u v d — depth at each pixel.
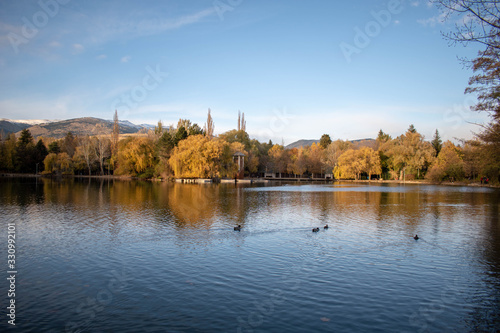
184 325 8.85
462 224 24.41
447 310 9.94
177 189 58.41
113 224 23.08
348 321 9.15
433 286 11.88
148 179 98.25
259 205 35.44
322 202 39.59
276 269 13.62
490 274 13.20
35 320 9.14
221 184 80.19
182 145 89.94
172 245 17.50
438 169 98.44
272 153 136.50
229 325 8.85
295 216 27.77
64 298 10.64
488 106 24.11
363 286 11.81
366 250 16.72
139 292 11.12
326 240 18.88
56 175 114.12
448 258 15.41
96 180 90.69
